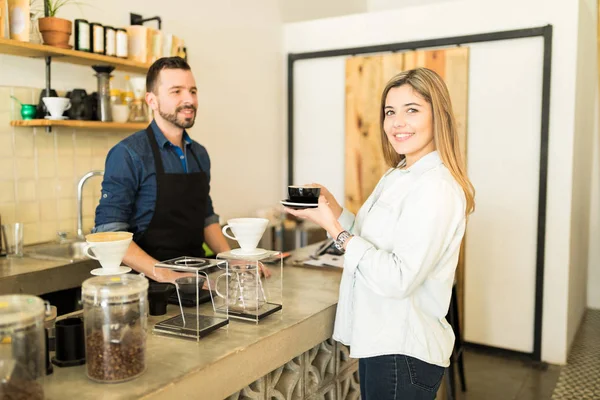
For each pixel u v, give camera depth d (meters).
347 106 4.67
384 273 1.69
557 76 3.77
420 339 1.76
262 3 4.75
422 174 1.76
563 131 3.79
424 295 1.82
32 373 1.19
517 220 4.01
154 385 1.32
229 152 4.48
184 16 3.97
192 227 2.61
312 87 4.89
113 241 1.58
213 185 4.34
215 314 1.79
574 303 4.30
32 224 3.15
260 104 4.80
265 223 1.85
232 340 1.63
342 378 2.32
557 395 3.46
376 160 4.56
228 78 4.42
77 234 3.26
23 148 3.08
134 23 3.58
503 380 3.69
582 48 3.99
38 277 2.61
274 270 1.98
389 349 1.77
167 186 2.47
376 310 1.81
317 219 1.85
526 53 3.89
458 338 3.27
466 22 4.09
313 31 4.85
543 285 3.93
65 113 3.16
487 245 4.14
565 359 3.92
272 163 5.00
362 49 4.54
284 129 5.12
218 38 4.29
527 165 3.95
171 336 1.66
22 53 2.89
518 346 4.09
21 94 3.05
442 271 1.79
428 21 4.24
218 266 1.77
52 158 3.22
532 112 3.90
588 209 5.06
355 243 1.77
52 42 2.88
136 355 1.35
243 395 1.75
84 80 3.37
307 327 1.87
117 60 3.15
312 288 2.28
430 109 1.80
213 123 4.30
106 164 2.44
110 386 1.31
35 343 1.19
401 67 4.37
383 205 1.87
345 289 1.96
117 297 1.32
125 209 2.40
